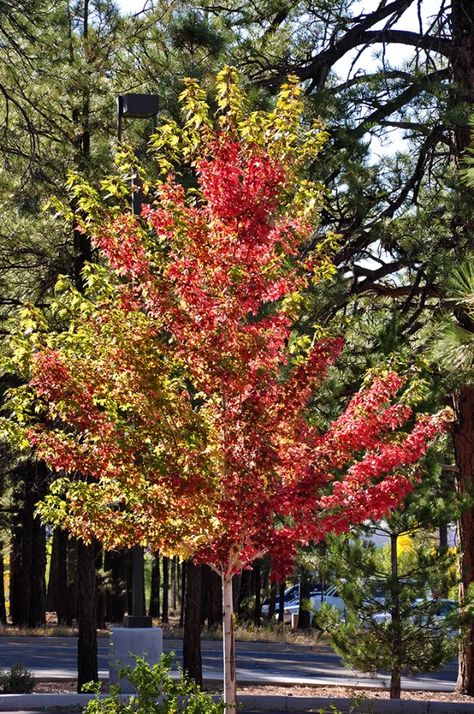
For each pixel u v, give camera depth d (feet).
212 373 27.48
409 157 55.26
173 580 200.95
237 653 94.94
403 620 50.08
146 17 54.70
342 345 29.01
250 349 27.58
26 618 129.18
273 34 57.82
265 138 28.89
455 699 56.54
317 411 48.14
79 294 28.35
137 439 27.66
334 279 49.57
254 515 27.55
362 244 53.62
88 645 54.85
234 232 28.09
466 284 32.96
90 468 28.22
